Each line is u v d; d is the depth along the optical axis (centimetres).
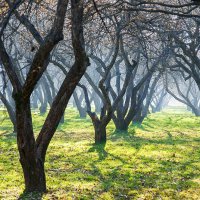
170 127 5084
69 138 3828
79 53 1678
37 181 1739
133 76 4347
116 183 1956
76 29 1634
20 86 1585
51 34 1578
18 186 1859
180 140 3625
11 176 2075
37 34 1834
